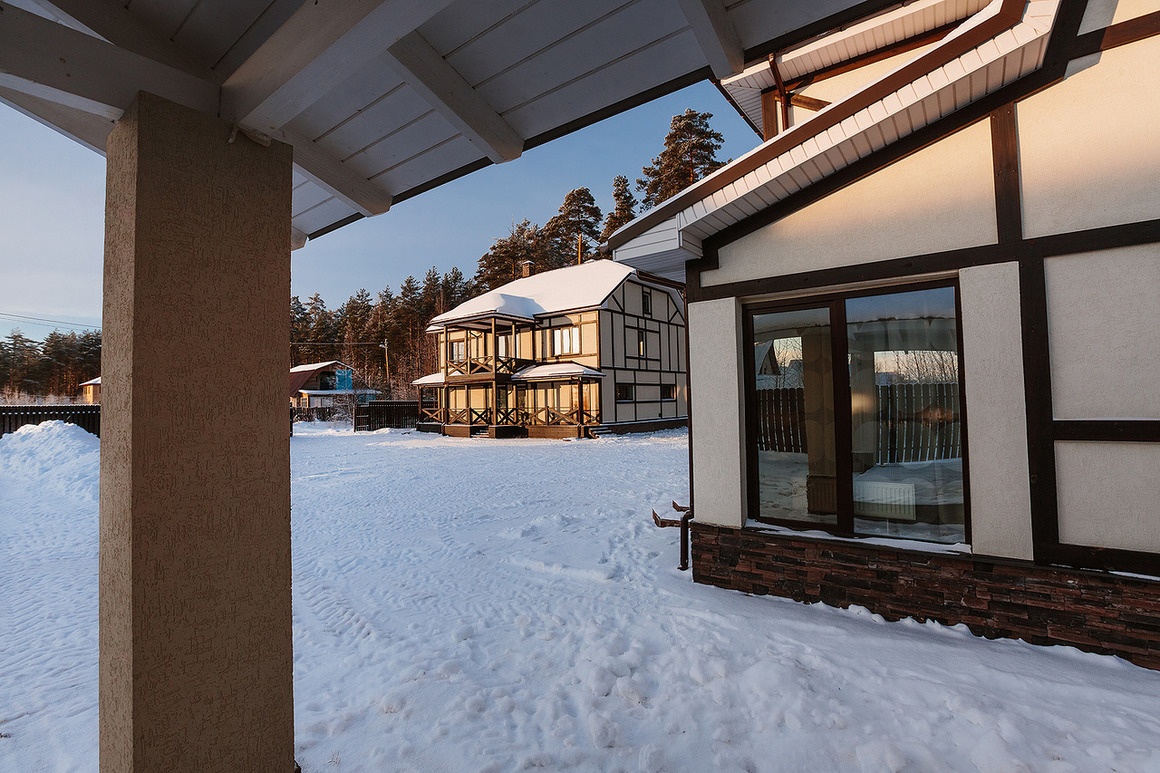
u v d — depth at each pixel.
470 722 2.51
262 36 1.47
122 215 1.38
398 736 2.43
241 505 1.52
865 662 2.86
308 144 2.09
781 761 2.19
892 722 2.38
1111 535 2.83
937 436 3.46
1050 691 2.53
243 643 1.52
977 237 3.21
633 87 1.97
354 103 1.86
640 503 7.64
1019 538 3.06
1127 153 2.81
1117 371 2.84
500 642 3.38
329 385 37.00
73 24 1.36
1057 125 2.99
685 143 30.75
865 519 3.70
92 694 2.88
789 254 3.84
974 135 3.23
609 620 3.61
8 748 2.42
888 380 3.63
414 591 4.36
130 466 1.32
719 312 4.12
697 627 3.41
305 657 3.25
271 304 1.60
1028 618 3.02
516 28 1.64
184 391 1.41
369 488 9.59
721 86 5.34
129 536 1.32
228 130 1.52
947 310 3.43
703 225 3.90
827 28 1.78
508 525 6.62
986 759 2.11
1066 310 2.96
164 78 1.39
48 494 8.59
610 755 2.27
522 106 2.02
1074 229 2.94
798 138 3.36
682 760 2.23
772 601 3.79
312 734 2.45
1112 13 2.84
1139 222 2.77
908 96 3.05
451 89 1.81
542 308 23.05
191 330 1.42
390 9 1.16
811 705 2.51
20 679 3.03
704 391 4.20
